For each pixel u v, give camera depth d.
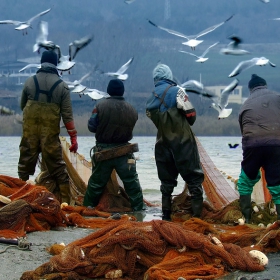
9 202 9.33
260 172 11.25
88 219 10.02
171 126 10.32
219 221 10.38
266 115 9.85
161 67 10.70
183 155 10.30
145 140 55.44
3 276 6.93
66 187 12.12
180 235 7.27
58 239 8.70
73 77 72.50
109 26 85.94
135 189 11.98
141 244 7.09
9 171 20.91
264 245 8.23
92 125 11.84
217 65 97.44
